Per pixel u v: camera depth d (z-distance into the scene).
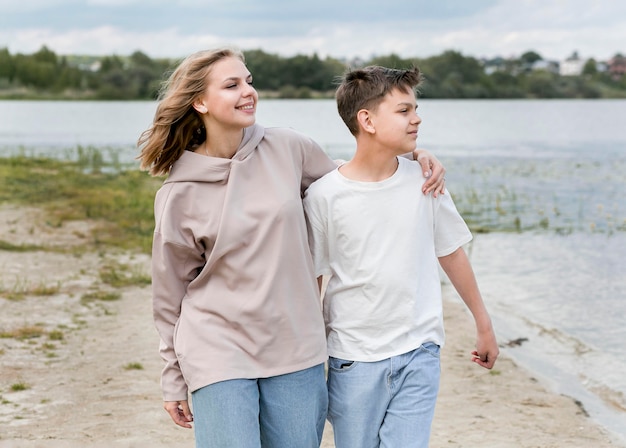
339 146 35.66
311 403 3.23
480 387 6.02
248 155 3.30
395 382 3.22
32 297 8.32
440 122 60.84
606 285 9.32
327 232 3.33
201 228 3.25
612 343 7.20
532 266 10.37
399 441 3.19
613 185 19.25
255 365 3.20
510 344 7.18
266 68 94.06
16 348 6.63
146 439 4.89
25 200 15.43
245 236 3.21
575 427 5.28
